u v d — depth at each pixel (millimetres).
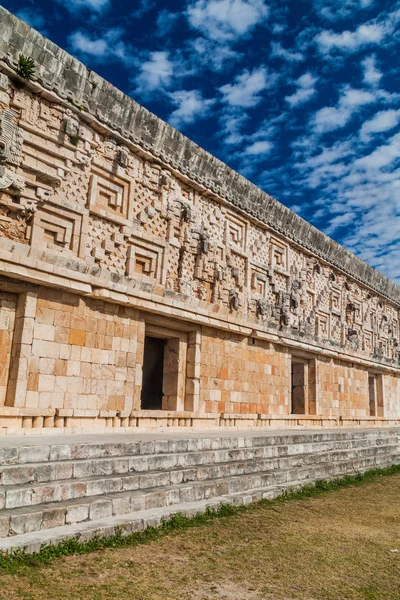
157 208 14773
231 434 13781
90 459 7965
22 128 11422
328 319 23969
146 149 14352
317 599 4809
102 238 13148
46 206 11859
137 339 13711
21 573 4902
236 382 17172
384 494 10570
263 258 19516
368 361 26438
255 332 17922
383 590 5137
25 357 10969
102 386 12555
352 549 6484
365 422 25609
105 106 13133
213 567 5512
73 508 6258
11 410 10453
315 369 22297
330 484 11039
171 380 15539
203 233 16281
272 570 5531
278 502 8984
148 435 11859
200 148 16094
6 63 11031
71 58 12227
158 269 14656
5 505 5980
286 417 19141
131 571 5227
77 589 4668
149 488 7770
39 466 6855
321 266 23984
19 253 10875
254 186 18578
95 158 13031
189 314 15078
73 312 12148
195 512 7434
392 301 31391
